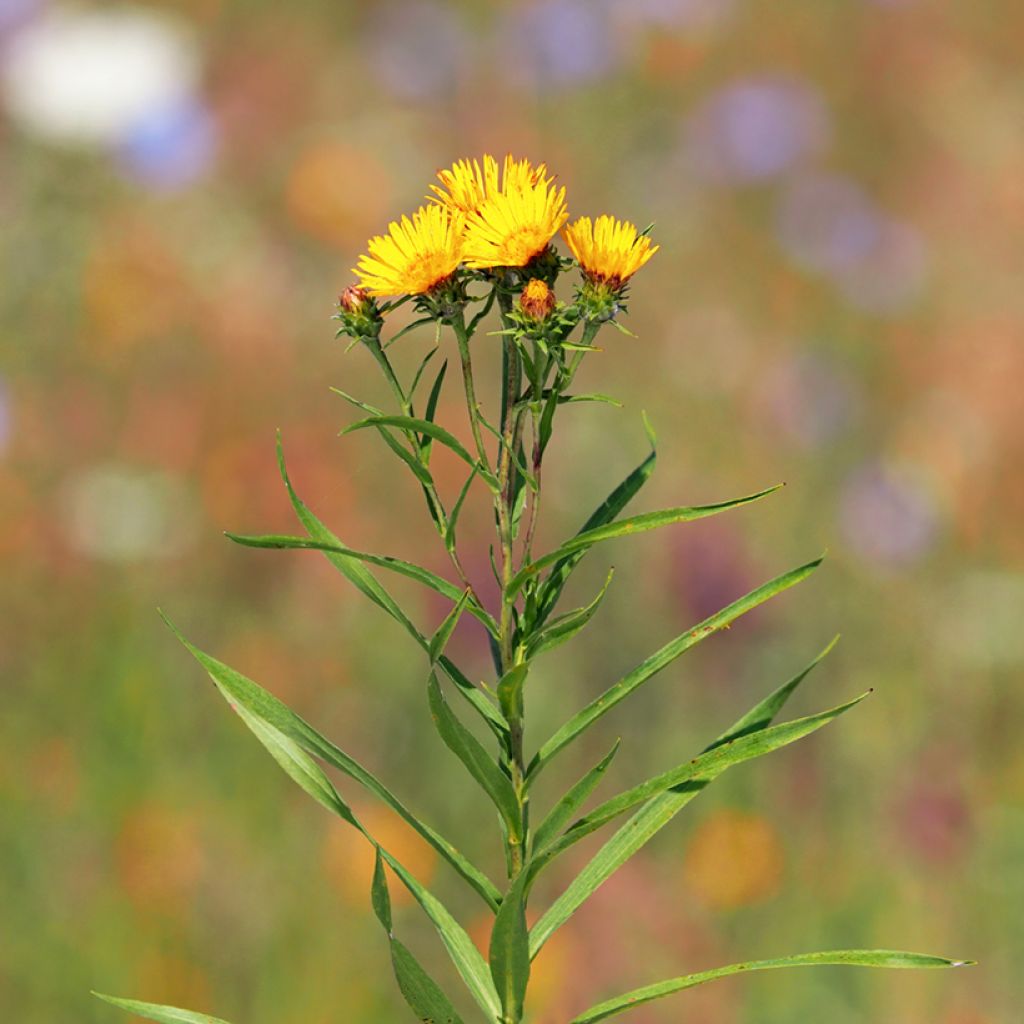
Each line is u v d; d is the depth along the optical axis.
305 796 6.45
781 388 9.48
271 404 8.99
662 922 5.98
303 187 10.48
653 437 2.37
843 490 8.72
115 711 6.67
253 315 9.57
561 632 2.24
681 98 12.20
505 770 2.28
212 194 10.59
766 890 6.03
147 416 8.76
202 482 8.36
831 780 6.67
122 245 9.82
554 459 8.59
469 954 2.29
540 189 2.12
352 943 5.92
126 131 10.52
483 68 12.25
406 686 6.99
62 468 8.37
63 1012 5.68
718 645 7.31
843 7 13.23
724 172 11.43
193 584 7.78
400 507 8.34
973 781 6.68
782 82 11.95
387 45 12.17
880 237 10.91
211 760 6.55
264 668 7.18
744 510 8.65
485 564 7.73
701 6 12.56
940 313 10.65
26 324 9.32
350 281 10.12
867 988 5.82
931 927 6.00
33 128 10.47
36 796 6.27
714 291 10.69
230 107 11.55
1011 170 12.31
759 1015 5.73
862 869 6.20
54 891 5.98
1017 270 11.20
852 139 12.59
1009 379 9.89
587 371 9.73
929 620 7.75
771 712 2.26
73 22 11.21
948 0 13.53
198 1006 5.72
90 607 7.41
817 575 8.12
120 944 5.82
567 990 5.70
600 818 2.21
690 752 6.93
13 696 6.77
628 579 7.60
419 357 9.38
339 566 2.23
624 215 11.50
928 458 9.15
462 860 2.28
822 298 10.61
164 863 6.02
